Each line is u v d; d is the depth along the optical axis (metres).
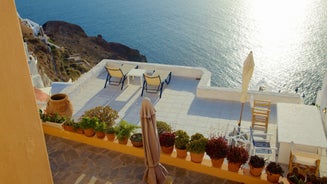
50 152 7.27
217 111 9.63
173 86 11.12
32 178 1.55
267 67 25.66
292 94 9.77
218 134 8.47
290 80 23.41
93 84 11.40
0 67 1.32
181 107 9.86
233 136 7.48
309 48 28.39
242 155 6.09
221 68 26.70
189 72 11.59
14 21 1.36
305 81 23.09
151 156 5.72
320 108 9.04
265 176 6.11
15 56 1.38
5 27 1.32
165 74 10.83
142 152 7.00
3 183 1.39
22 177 1.49
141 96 10.54
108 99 10.42
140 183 6.29
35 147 1.54
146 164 5.83
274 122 8.93
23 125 1.46
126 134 7.07
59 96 8.46
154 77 10.16
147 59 31.66
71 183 6.34
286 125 7.28
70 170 6.70
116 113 8.03
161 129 7.13
